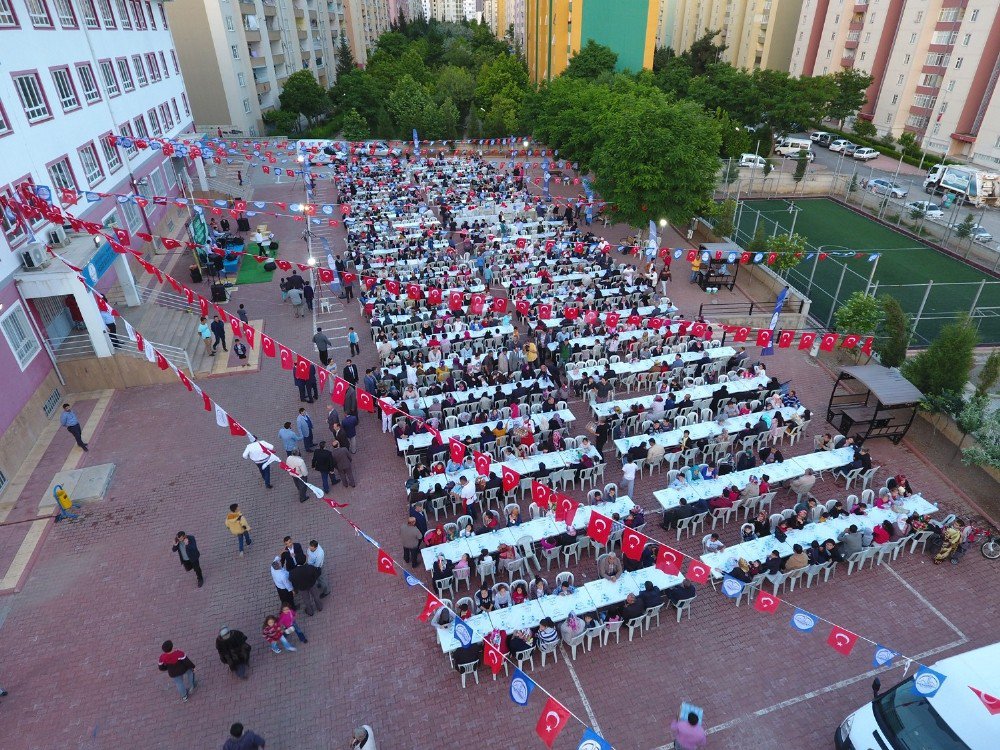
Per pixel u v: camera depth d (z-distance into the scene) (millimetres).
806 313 26250
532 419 18094
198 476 17594
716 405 19375
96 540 15438
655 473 17672
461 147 57125
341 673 12367
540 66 74938
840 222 43219
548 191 41969
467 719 11531
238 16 56719
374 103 65625
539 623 12164
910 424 19547
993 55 54219
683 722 10055
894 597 13914
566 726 11406
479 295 25078
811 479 15656
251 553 15078
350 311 27547
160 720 11484
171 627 13258
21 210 18906
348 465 16875
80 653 12695
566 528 14258
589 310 24844
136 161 30469
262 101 64125
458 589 14125
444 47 103000
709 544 13977
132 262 28109
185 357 21844
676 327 23484
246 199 43250
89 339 21375
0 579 14273
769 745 11055
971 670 9219
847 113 67125
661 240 36406
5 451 17312
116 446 18750
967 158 57812
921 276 34125
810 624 10125
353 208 38938
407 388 19250
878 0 66750
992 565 14758
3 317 18156
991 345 26234
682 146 28562
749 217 43781
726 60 93125
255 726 11414
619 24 59625
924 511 14930
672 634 13148
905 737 9297
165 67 37375
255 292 29422
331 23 86375
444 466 16516
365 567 14750
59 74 23141
